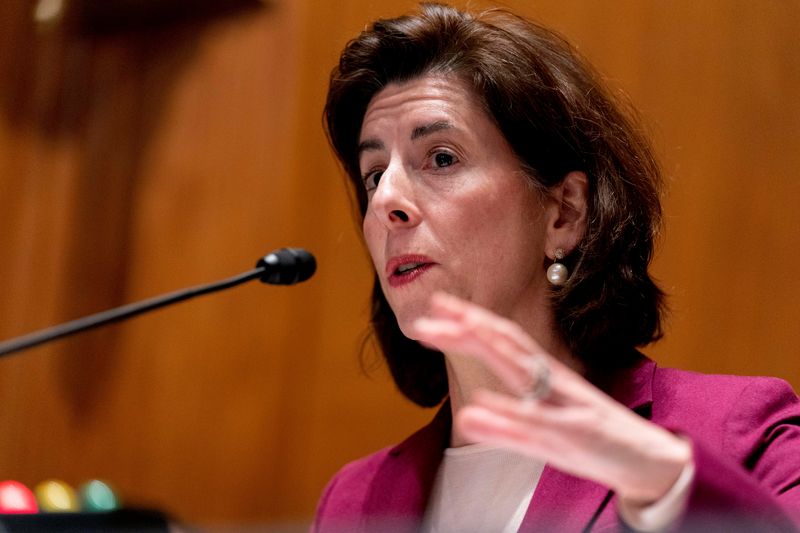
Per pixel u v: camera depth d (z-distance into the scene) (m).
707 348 9.09
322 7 10.02
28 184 11.16
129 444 10.36
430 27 5.88
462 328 3.47
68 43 11.22
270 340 9.95
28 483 10.67
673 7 9.48
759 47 9.32
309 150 9.95
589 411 3.46
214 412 10.06
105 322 4.56
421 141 5.67
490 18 6.08
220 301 10.20
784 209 9.12
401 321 5.59
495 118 5.66
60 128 11.18
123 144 10.85
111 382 10.56
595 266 5.62
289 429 9.79
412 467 5.97
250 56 10.29
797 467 4.73
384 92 5.94
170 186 10.54
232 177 10.22
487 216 5.55
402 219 5.57
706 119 9.31
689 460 3.60
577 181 5.80
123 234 10.70
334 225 9.84
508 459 5.58
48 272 10.96
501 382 5.55
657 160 6.46
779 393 5.18
